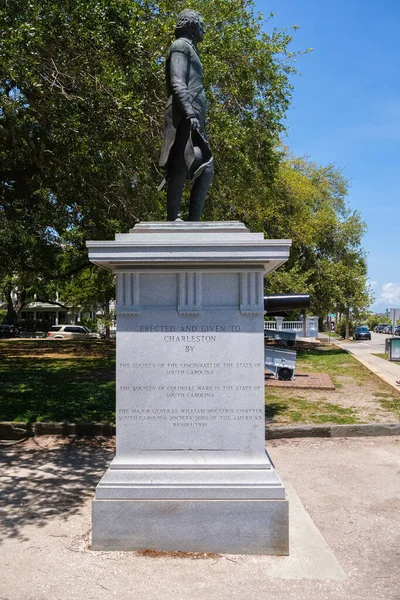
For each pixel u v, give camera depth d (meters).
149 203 12.50
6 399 10.98
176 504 4.33
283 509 4.32
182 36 5.16
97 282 32.66
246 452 4.46
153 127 11.02
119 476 4.41
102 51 9.77
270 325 36.56
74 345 29.61
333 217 29.30
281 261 4.38
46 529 4.86
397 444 8.54
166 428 4.47
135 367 4.51
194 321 4.52
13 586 3.83
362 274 36.75
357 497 5.94
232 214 21.27
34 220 18.86
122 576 3.96
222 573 4.01
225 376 4.49
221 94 13.13
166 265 4.48
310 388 14.10
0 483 6.30
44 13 9.68
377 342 45.38
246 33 12.62
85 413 9.78
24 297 47.84
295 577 3.98
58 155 12.55
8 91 11.19
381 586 3.91
